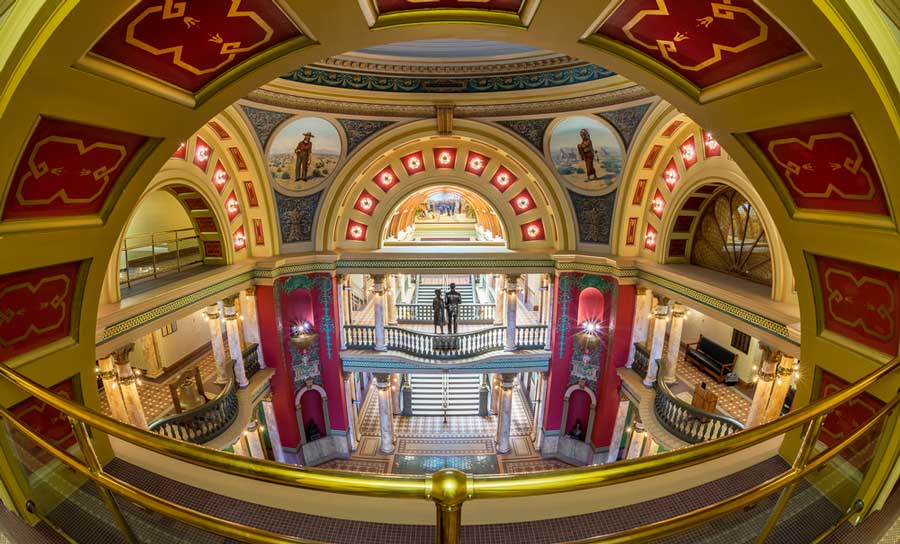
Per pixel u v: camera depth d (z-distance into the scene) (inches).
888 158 109.7
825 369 157.1
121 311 316.8
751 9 111.1
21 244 128.8
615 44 157.8
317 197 522.6
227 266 467.5
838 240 139.6
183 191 414.9
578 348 566.6
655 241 476.7
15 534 119.2
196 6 121.3
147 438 83.3
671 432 400.5
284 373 540.1
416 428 689.0
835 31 97.2
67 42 100.8
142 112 140.6
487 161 535.8
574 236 536.7
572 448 603.8
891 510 122.4
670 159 436.8
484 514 127.0
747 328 337.4
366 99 445.4
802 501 133.3
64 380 157.6
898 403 118.6
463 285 1128.2
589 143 463.2
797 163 143.3
